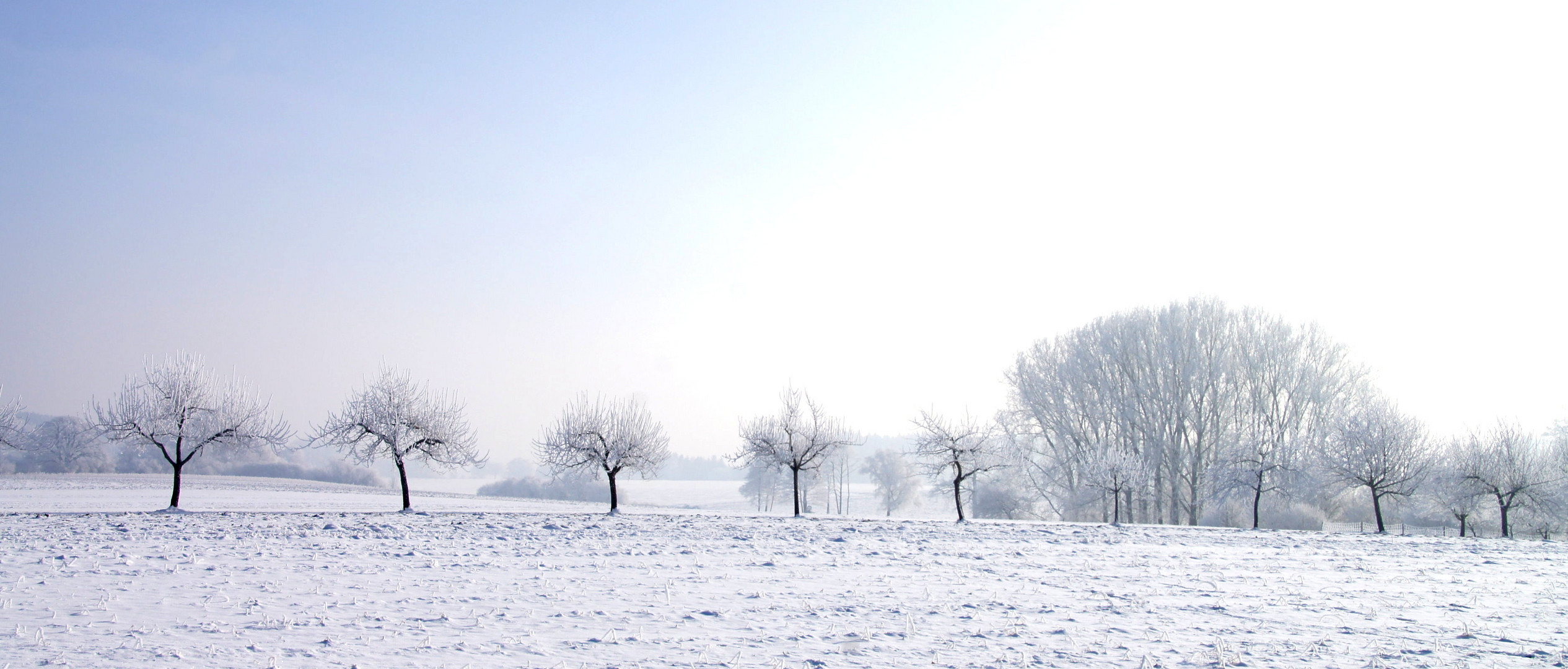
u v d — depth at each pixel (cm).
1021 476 6994
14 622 1214
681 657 1059
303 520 3231
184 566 1934
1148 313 6347
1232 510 5653
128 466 10350
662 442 4841
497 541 2698
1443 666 1075
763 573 2036
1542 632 1352
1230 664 1069
